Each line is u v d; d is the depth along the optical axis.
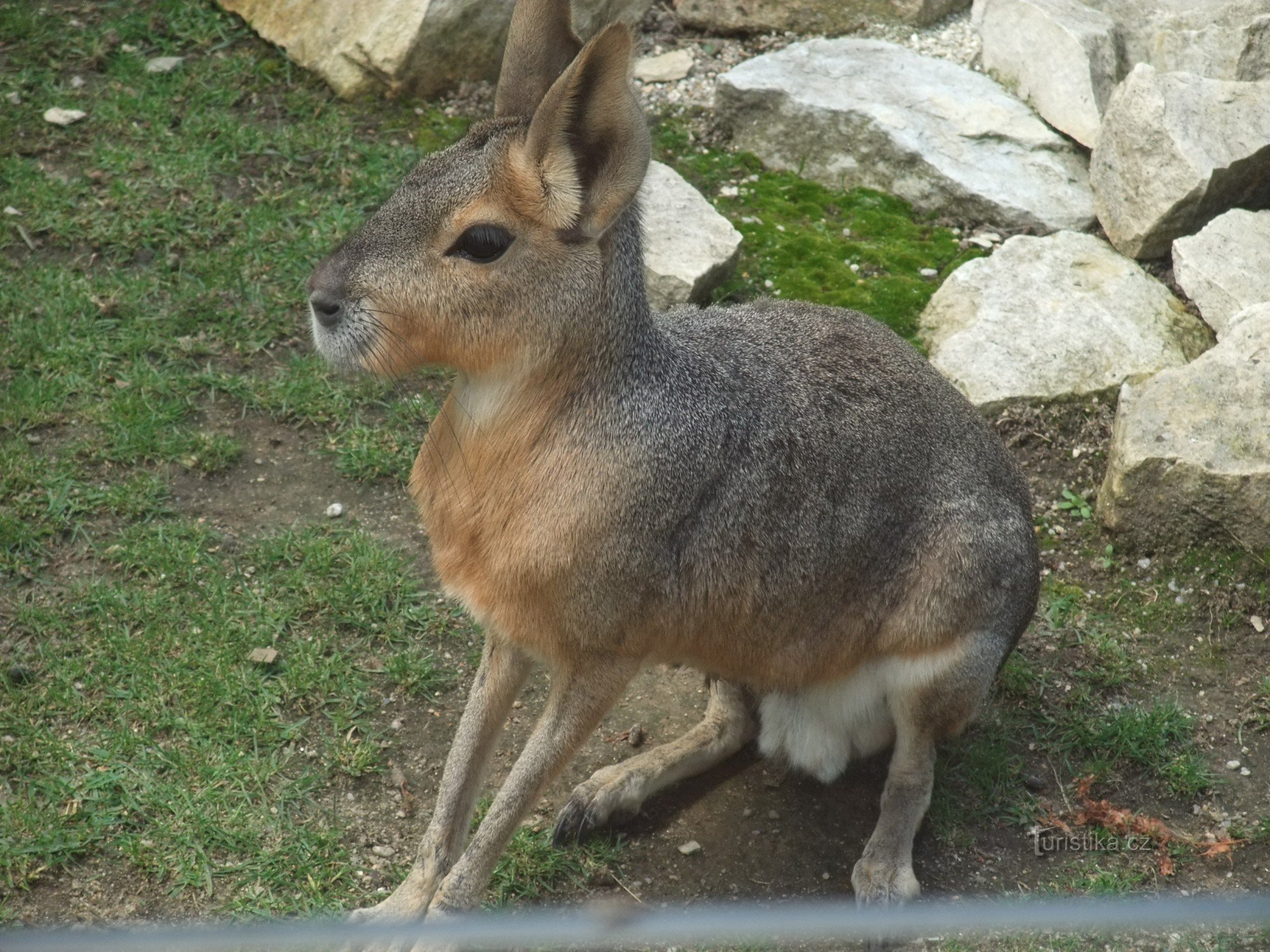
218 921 5.51
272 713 6.43
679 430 5.36
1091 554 7.80
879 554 5.83
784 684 6.03
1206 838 6.34
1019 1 10.45
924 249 9.61
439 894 5.37
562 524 5.21
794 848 6.24
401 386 8.41
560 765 5.55
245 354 8.48
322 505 7.68
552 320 5.07
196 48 10.70
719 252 8.86
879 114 10.02
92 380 8.11
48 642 6.61
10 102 9.97
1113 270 9.13
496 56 10.61
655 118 10.57
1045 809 6.50
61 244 8.98
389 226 5.00
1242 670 7.22
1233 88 9.41
